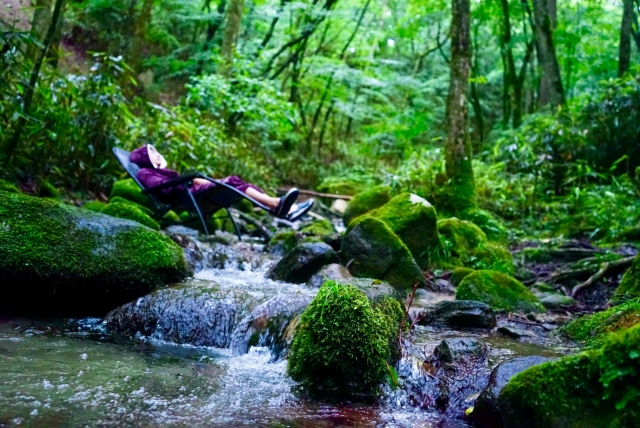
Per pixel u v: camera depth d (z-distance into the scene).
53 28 4.69
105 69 6.16
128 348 2.60
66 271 2.97
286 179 13.18
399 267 4.26
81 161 5.72
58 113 5.26
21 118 4.77
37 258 2.92
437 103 18.73
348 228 4.51
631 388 1.56
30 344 2.46
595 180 8.27
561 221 7.05
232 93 9.81
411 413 2.09
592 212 6.71
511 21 16.41
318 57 13.98
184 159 7.47
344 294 2.33
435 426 1.96
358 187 11.48
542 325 3.34
